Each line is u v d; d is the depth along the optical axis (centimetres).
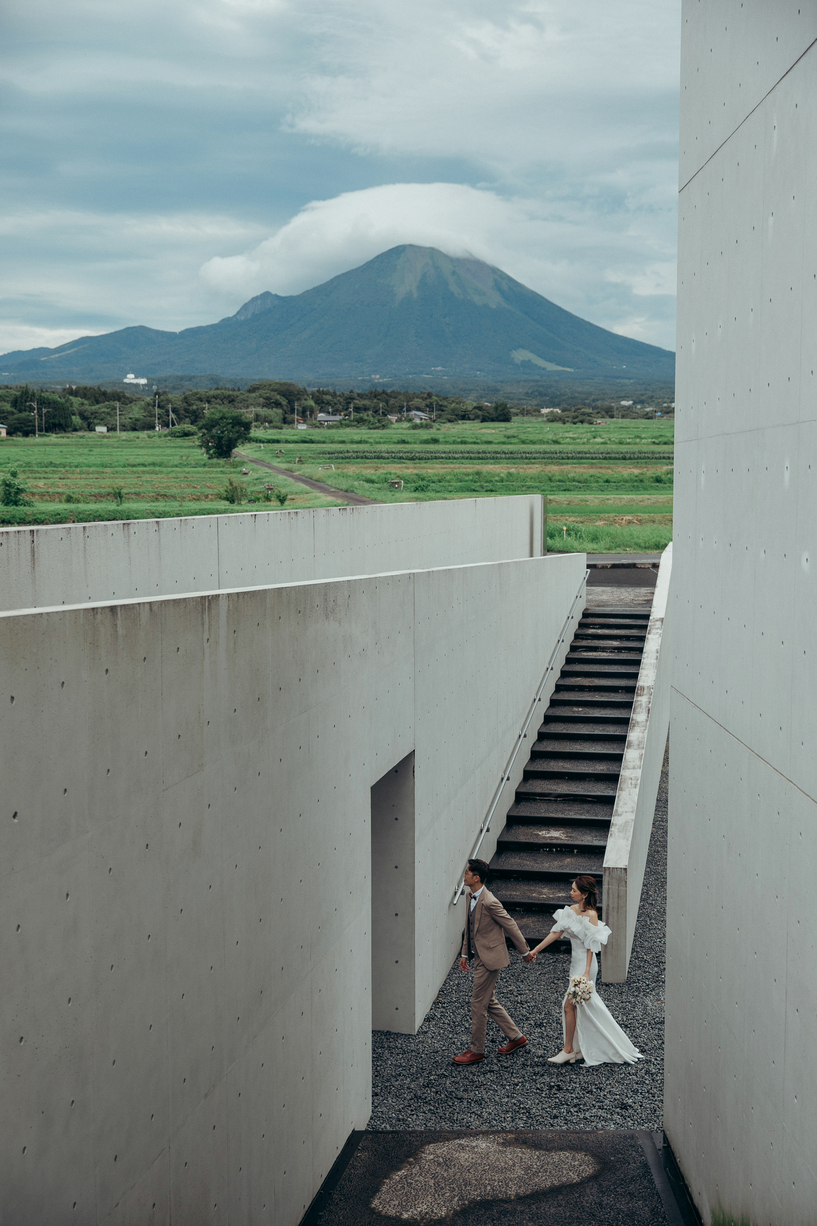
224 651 440
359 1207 566
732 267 464
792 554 379
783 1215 390
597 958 945
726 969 481
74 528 694
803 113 363
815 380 353
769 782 410
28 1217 292
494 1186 584
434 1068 782
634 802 1093
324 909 596
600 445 11750
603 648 1711
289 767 529
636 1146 637
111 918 344
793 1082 379
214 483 6700
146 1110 370
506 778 1207
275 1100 514
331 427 16462
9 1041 283
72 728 317
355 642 650
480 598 1071
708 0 497
